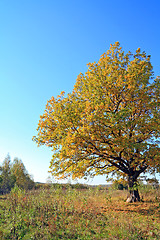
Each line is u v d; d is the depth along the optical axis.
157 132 14.34
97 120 13.37
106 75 15.71
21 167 40.56
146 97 14.84
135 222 10.44
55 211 11.09
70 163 14.60
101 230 9.12
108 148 14.77
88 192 17.75
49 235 8.13
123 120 13.59
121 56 16.42
